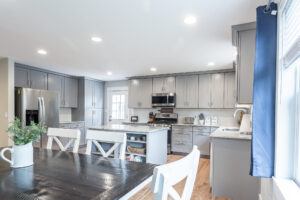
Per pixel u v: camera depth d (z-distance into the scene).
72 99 5.58
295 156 1.50
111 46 2.98
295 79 1.55
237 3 1.76
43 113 4.30
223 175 2.50
